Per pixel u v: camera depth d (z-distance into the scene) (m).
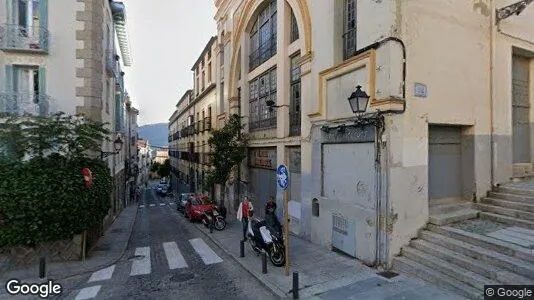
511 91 9.52
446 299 5.58
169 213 23.11
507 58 9.33
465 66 8.41
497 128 9.03
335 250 8.95
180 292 6.86
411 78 7.40
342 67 8.60
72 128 10.49
